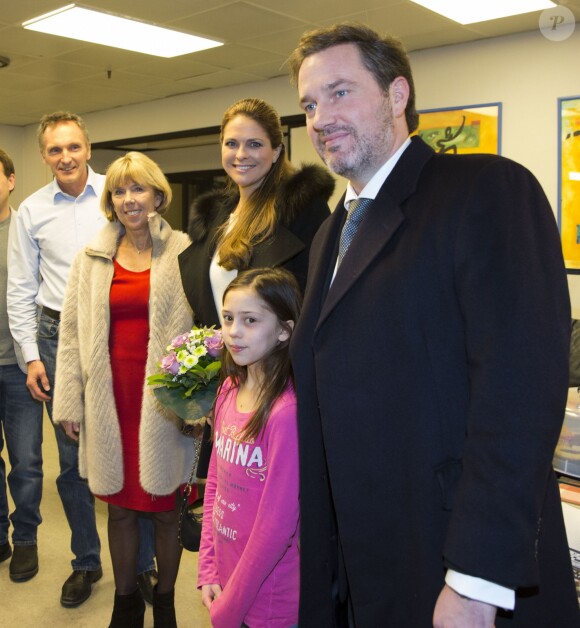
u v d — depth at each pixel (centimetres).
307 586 115
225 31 423
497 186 90
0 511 262
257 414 132
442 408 93
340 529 104
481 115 437
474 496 81
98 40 444
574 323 179
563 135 405
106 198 205
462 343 92
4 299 252
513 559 78
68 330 211
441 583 93
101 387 198
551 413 80
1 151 256
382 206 101
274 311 137
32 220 244
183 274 186
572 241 408
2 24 411
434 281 93
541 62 410
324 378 102
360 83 102
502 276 85
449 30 413
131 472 196
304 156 541
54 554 271
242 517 135
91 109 700
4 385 254
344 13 384
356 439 99
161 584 198
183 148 786
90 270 206
